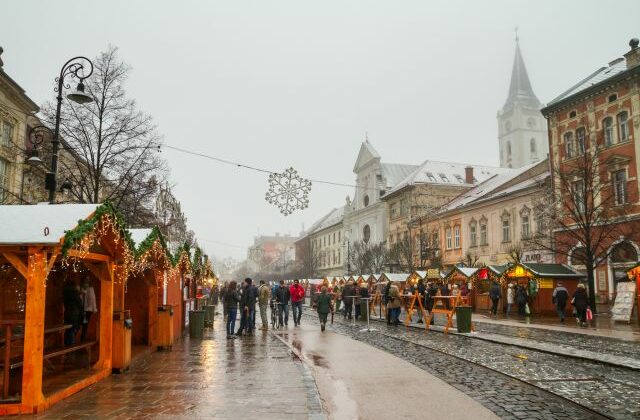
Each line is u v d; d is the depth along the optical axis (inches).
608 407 314.0
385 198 2650.1
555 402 330.0
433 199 2401.6
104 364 422.3
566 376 412.2
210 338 705.6
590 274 1093.1
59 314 535.2
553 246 1358.3
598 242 1111.0
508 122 4598.9
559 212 1348.4
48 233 314.8
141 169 978.1
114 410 305.4
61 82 615.2
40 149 943.7
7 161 1173.7
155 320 583.5
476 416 291.1
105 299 427.5
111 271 430.0
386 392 352.5
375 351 553.0
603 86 1341.0
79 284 554.3
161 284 634.8
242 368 447.2
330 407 313.6
